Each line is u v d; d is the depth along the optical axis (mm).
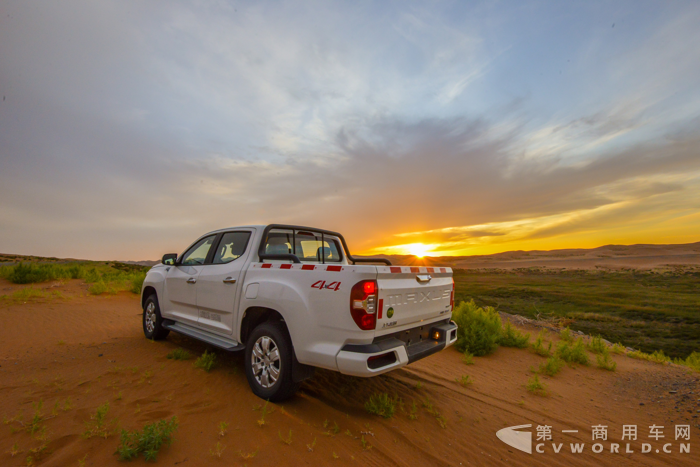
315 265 3627
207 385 4133
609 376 6426
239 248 4770
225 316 4562
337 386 4473
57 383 4066
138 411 3330
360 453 2988
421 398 4445
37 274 13781
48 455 2564
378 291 3281
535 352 7789
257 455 2771
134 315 8758
